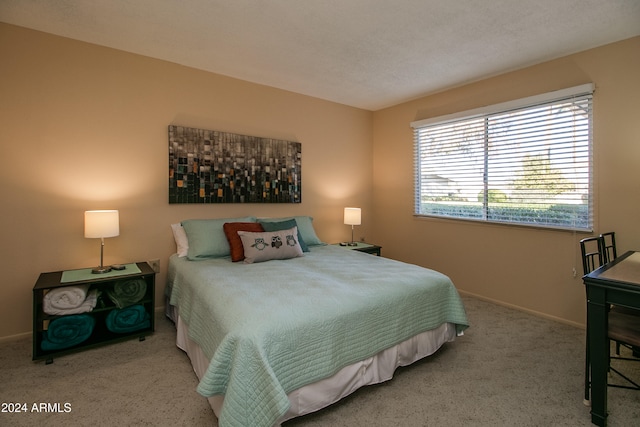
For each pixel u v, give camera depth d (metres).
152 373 1.97
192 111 3.08
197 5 2.07
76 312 2.20
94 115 2.63
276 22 2.26
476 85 3.38
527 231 3.03
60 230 2.53
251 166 3.42
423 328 2.07
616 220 2.51
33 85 2.39
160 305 2.99
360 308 1.74
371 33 2.40
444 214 3.75
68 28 2.37
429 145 3.89
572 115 2.73
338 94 3.84
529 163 3.00
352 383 1.71
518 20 2.21
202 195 3.12
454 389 1.84
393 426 1.54
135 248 2.85
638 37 2.39
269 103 3.57
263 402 1.29
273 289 1.91
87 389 1.80
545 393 1.80
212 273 2.28
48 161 2.46
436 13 2.13
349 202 4.35
